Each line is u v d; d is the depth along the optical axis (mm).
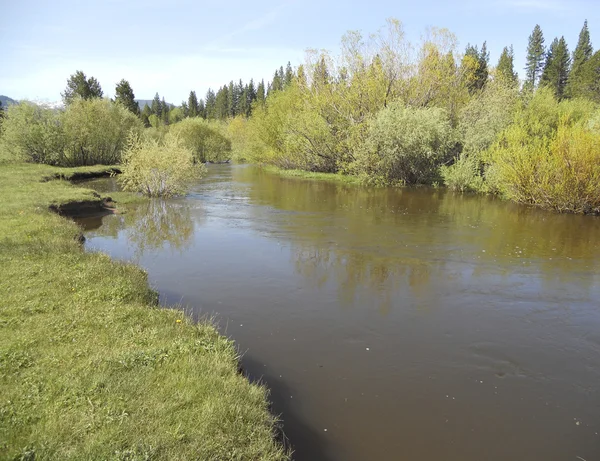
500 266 9938
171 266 9820
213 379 4473
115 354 4781
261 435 3871
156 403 3971
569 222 14906
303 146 32250
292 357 5742
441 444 4184
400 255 10797
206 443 3518
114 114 39031
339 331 6555
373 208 17719
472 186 22672
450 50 29984
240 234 13070
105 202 18141
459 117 26906
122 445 3395
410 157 25078
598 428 4480
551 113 23312
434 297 8047
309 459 3895
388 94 29000
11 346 4832
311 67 30875
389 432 4332
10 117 33031
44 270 7594
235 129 69000
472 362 5723
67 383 4168
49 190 17844
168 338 5418
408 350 6008
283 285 8602
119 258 10266
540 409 4766
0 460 3129
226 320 6871
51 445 3330
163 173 20641
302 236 12766
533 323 6977
